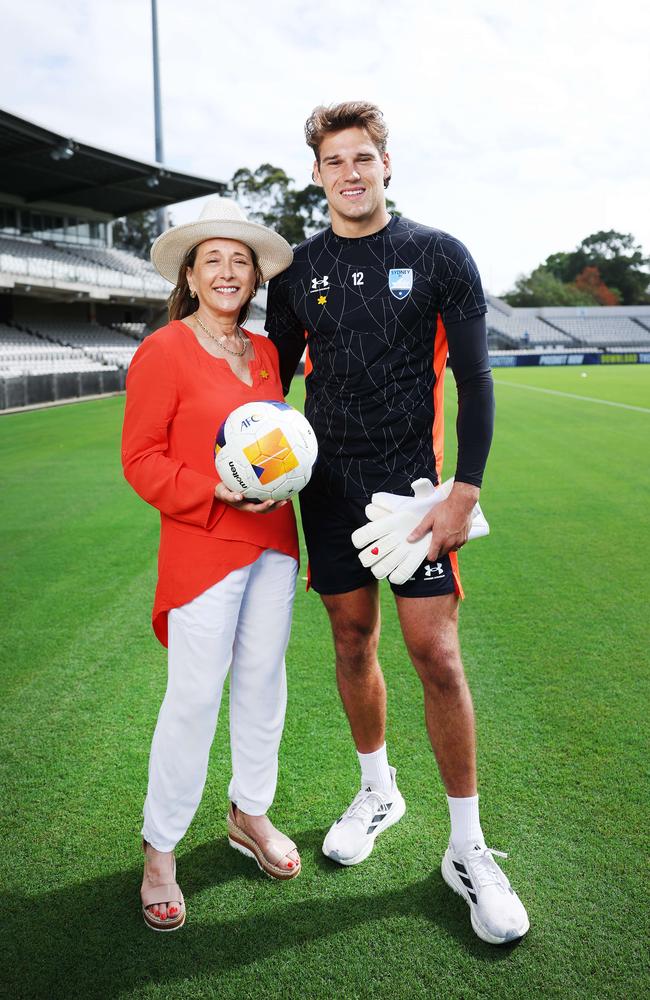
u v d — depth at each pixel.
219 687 1.85
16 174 25.80
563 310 56.66
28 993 1.62
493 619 3.75
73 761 2.52
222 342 1.91
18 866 2.01
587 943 1.72
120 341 32.69
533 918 1.80
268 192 48.94
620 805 2.20
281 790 2.34
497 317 55.69
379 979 1.64
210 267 1.84
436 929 1.78
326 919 1.82
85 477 8.25
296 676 3.14
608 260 82.56
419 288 1.85
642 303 83.56
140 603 4.13
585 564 4.67
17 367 22.62
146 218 55.34
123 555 5.12
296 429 1.76
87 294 28.39
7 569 4.84
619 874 1.92
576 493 6.84
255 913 1.85
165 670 3.25
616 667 3.16
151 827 1.87
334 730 2.69
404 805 2.24
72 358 27.36
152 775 1.87
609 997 1.58
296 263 1.99
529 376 29.06
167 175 26.80
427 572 1.91
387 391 1.90
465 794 1.88
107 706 2.92
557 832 2.09
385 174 1.92
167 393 1.79
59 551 5.26
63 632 3.71
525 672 3.13
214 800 2.34
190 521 1.79
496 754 2.49
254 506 1.75
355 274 1.88
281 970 1.67
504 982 1.62
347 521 2.02
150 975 1.66
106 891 1.93
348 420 1.93
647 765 2.41
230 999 1.60
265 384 1.96
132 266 35.91
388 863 2.02
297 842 2.11
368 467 1.96
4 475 8.45
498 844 2.05
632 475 7.64
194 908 1.87
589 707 2.81
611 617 3.75
